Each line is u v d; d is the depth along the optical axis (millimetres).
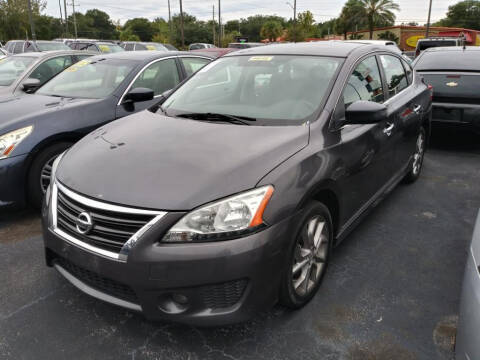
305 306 2740
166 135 2781
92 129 4344
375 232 3791
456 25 91500
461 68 6043
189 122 3010
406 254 3412
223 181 2227
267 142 2584
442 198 4586
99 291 2359
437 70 6180
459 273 3150
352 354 2350
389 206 4363
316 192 2541
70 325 2584
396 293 2893
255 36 113500
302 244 2555
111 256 2182
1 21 41562
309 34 61219
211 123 2945
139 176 2322
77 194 2352
